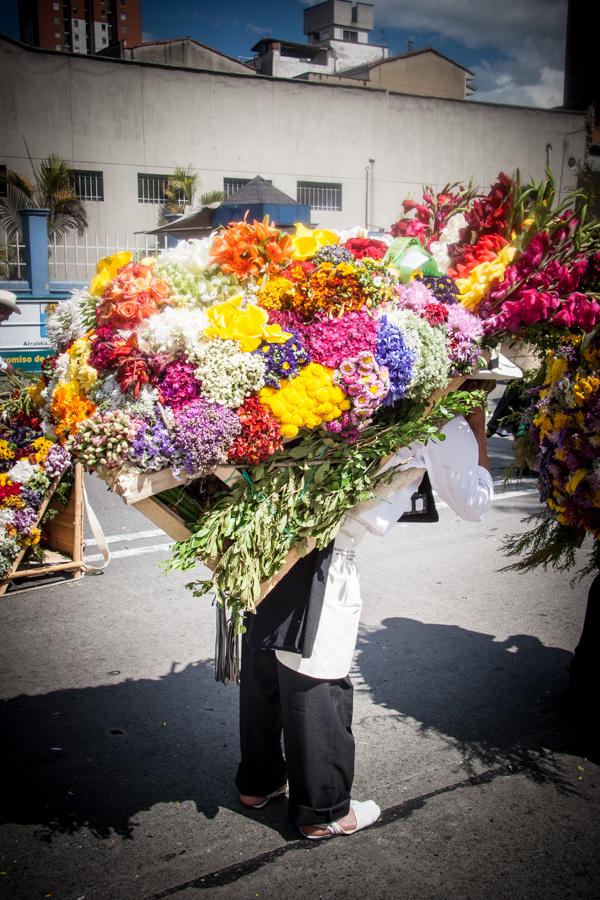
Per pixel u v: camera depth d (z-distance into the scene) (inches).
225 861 105.6
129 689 152.9
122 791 121.2
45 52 940.6
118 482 89.0
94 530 211.2
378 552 235.9
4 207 890.7
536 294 103.3
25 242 531.2
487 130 1238.3
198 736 137.0
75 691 152.2
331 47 1641.2
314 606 97.9
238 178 1072.2
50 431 103.4
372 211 1165.7
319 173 1122.0
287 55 1599.4
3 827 112.6
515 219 111.9
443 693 150.7
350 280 94.9
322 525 95.8
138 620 185.0
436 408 101.3
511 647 170.9
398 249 108.7
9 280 534.9
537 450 130.5
